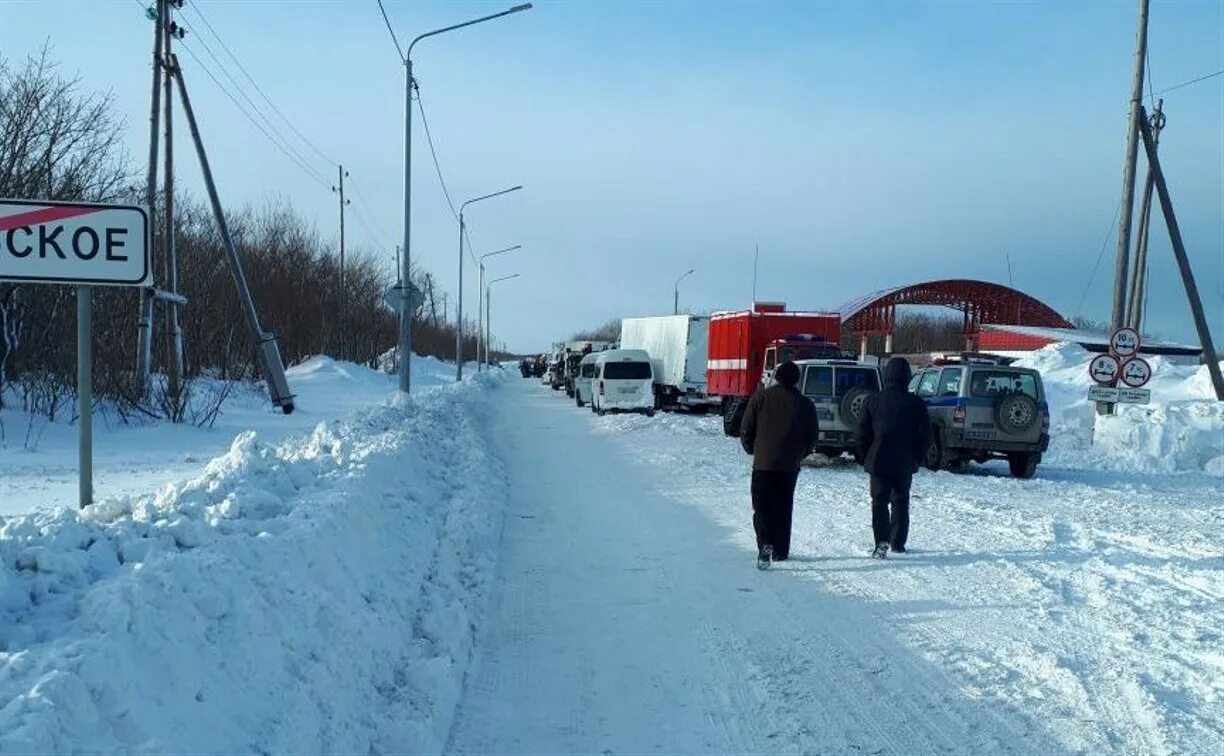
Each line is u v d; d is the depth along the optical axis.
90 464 6.25
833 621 7.32
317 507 6.91
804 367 19.33
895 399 9.46
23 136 18.81
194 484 7.13
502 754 5.06
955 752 4.96
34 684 3.32
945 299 52.53
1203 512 12.44
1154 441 20.05
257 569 5.21
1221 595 7.75
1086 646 6.50
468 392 41.31
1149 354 46.75
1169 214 22.55
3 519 5.64
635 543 10.47
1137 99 20.64
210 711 3.97
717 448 21.08
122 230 5.79
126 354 22.83
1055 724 5.25
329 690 4.83
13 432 16.31
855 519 11.62
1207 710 5.37
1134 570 8.69
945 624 7.15
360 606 6.07
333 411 28.73
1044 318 53.88
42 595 4.27
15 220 5.68
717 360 28.47
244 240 48.03
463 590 7.91
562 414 34.69
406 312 27.27
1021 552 9.55
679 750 5.09
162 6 22.47
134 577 4.26
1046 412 17.66
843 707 5.61
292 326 50.97
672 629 7.22
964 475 17.27
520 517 12.16
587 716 5.57
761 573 8.94
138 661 3.77
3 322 17.30
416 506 10.06
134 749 3.44
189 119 24.50
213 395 27.50
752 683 6.04
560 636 7.09
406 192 27.62
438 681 5.70
